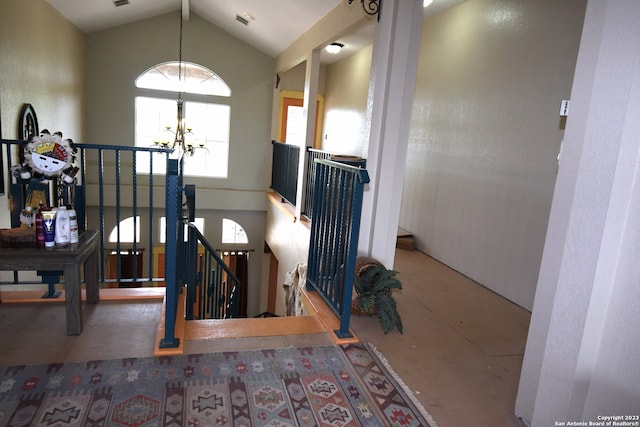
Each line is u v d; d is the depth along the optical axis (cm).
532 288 316
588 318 147
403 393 196
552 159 301
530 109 323
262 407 177
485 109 376
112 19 632
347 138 666
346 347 234
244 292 804
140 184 724
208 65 718
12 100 402
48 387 178
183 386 186
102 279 281
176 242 213
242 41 725
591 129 145
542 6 312
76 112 622
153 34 689
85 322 236
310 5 441
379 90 311
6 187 391
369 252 329
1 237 218
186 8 639
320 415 176
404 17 297
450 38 433
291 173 605
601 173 141
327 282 277
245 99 744
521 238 329
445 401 194
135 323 239
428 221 464
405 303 317
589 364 152
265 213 793
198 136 750
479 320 293
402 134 313
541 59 313
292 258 561
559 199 163
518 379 218
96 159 704
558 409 158
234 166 763
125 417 165
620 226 142
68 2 509
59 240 221
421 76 488
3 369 188
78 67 626
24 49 429
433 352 240
